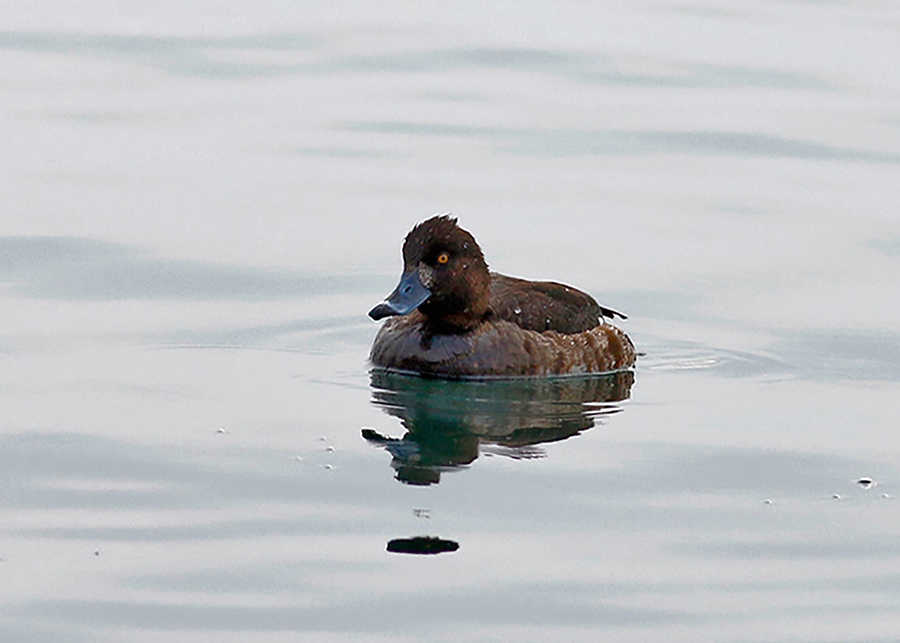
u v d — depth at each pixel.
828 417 12.16
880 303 15.07
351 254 16.28
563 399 12.73
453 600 8.68
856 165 19.17
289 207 17.59
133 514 9.80
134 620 8.38
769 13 25.67
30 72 22.11
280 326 14.38
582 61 22.88
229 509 9.91
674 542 9.55
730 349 14.12
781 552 9.44
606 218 17.56
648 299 15.36
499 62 22.83
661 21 24.98
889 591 8.91
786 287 15.57
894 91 21.72
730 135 20.19
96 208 17.27
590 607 8.62
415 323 13.66
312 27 24.25
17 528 9.55
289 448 11.13
